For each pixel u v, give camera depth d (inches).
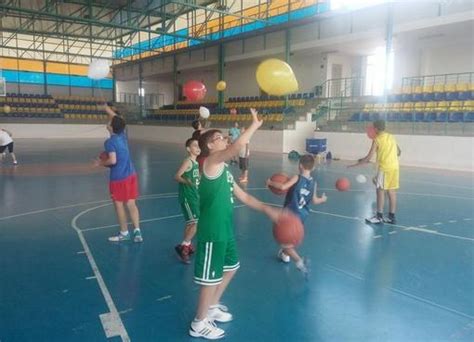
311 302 137.6
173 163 557.9
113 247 195.2
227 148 104.9
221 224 111.7
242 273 163.0
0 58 1159.6
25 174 438.6
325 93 818.2
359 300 139.3
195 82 207.0
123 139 198.2
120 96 1358.3
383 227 233.6
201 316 115.0
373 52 783.7
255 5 882.1
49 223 237.9
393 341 113.4
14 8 674.8
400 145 570.3
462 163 508.1
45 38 1155.9
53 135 1133.7
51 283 151.9
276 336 115.8
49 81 1244.5
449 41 657.6
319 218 253.4
